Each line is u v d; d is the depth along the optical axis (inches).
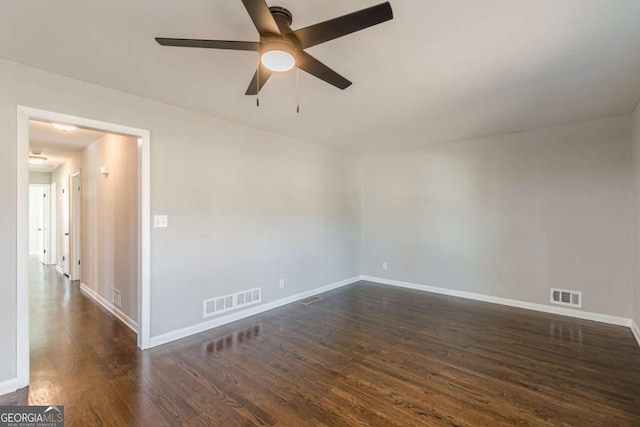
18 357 90.0
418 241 203.6
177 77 99.7
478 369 101.9
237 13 68.4
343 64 90.9
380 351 115.0
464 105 124.3
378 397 86.6
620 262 139.7
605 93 113.0
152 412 79.9
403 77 99.4
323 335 129.8
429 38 77.5
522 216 164.7
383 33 75.2
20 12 67.4
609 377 96.7
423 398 86.1
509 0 63.8
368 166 228.1
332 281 205.6
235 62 90.1
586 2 64.4
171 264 124.0
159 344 119.9
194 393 88.2
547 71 95.7
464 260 184.9
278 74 97.0
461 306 168.1
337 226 209.6
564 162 152.5
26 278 92.0
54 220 292.7
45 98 94.8
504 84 105.0
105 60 89.0
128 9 66.8
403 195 210.4
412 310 162.1
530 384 93.0
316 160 193.2
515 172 166.4
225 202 142.8
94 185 182.4
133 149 134.2
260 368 102.3
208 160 136.4
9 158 89.0
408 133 167.3
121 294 146.9
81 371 99.8
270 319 148.7
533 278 161.8
